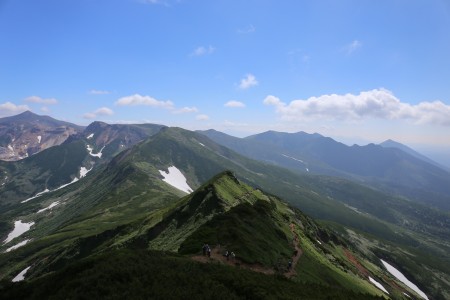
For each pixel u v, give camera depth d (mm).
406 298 128000
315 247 108312
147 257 44906
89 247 127062
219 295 35812
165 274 38281
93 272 38844
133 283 35188
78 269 42562
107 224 179875
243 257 56781
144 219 125750
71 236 169625
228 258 55250
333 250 138875
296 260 74438
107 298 31969
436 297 196875
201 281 38344
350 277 91688
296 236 101875
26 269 144625
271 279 47344
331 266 92250
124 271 37844
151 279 36812
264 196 143750
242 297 37688
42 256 149000
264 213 99938
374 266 169125
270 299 38375
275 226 93562
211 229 68188
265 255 63594
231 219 75625
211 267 44844
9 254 164375
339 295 50500
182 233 93750
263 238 76312
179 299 33125
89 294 33156
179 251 58906
